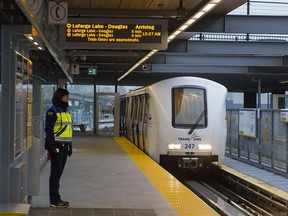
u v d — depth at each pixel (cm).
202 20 1377
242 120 1925
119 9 1262
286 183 1325
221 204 1166
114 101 2783
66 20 889
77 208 816
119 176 1200
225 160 1969
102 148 1966
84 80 2850
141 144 1897
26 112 779
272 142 1586
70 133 815
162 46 1205
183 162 1532
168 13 1260
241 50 1814
